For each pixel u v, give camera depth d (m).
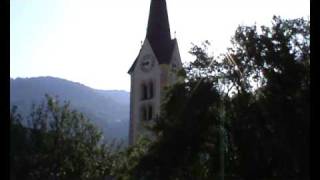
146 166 54.75
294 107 50.03
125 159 67.12
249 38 53.78
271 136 51.03
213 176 53.97
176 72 60.94
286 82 50.66
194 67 57.78
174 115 55.66
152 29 113.31
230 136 53.28
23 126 68.44
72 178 72.94
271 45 52.41
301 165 49.03
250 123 52.03
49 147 70.56
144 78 112.06
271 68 51.88
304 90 49.25
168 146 53.91
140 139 61.09
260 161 51.31
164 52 110.81
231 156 53.56
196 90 55.16
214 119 53.94
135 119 111.88
